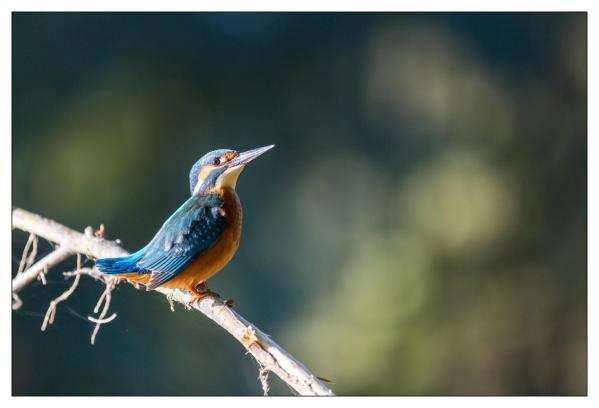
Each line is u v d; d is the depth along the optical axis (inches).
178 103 549.0
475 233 564.1
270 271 557.0
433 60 611.5
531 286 554.9
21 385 441.7
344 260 567.2
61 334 454.0
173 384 481.4
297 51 598.5
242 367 500.4
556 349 545.0
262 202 570.6
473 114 601.9
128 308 475.2
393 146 603.5
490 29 608.7
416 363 524.1
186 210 275.9
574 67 594.2
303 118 595.5
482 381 532.7
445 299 543.2
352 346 528.1
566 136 587.5
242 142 572.1
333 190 586.2
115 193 514.0
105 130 523.5
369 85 610.5
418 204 577.6
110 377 463.2
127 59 540.1
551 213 571.5
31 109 508.4
